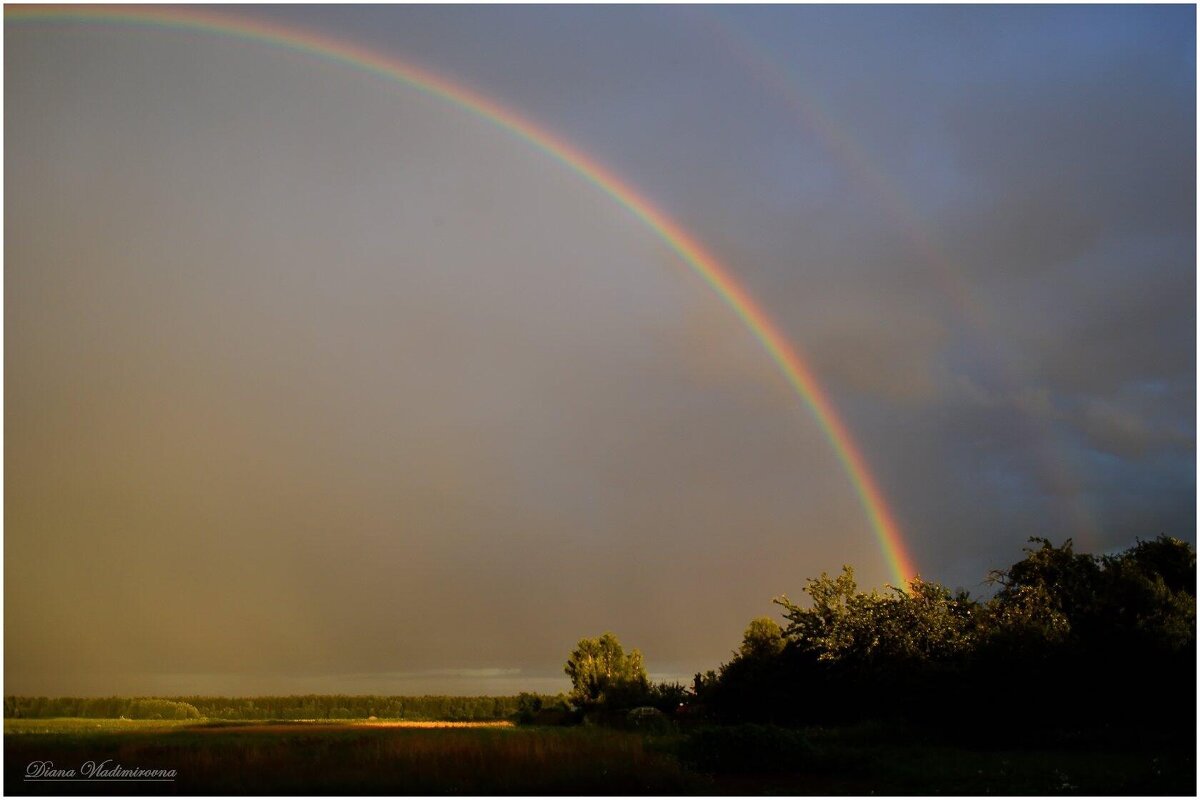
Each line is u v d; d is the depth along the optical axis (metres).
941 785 24.72
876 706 43.12
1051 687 35.47
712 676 53.31
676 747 29.53
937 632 43.00
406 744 29.23
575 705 75.69
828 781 25.78
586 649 81.88
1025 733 35.34
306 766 25.31
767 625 66.12
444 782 23.58
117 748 28.73
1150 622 36.69
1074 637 37.31
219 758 26.36
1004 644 37.22
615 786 23.98
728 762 27.72
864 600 45.56
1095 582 40.75
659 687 67.31
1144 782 24.91
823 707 45.53
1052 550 43.34
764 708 46.88
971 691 36.50
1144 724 35.06
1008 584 44.66
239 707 91.94
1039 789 23.73
